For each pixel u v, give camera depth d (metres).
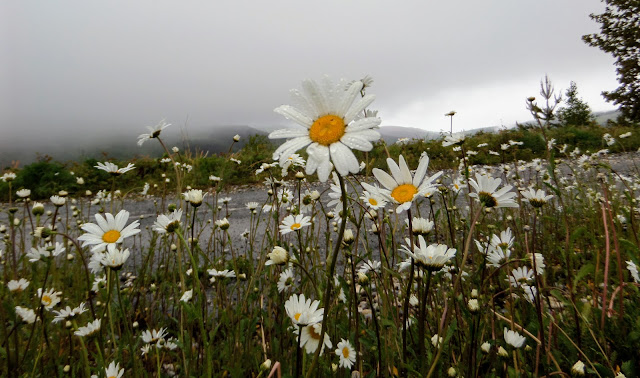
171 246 3.12
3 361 1.99
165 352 2.00
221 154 11.61
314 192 2.74
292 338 2.08
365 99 1.20
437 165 5.62
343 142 1.15
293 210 2.74
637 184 4.99
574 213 3.93
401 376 1.59
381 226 2.41
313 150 1.16
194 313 1.21
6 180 3.25
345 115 1.21
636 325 1.71
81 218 4.95
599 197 4.08
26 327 2.23
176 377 2.11
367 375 1.61
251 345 2.08
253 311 2.31
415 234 1.40
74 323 1.83
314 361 1.12
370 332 1.66
